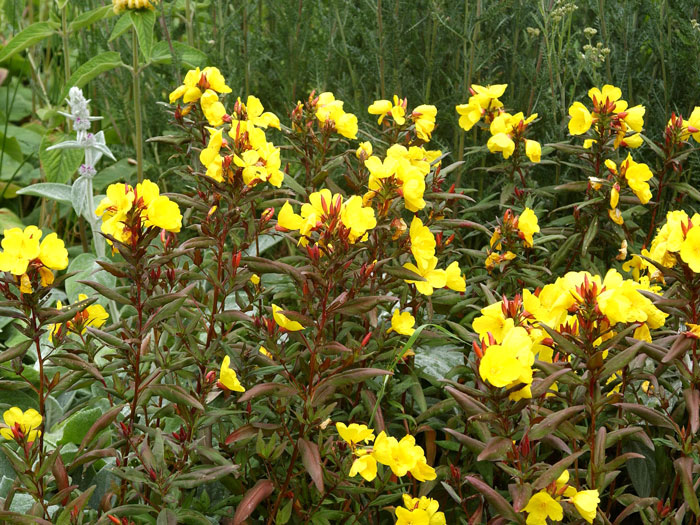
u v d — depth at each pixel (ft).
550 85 4.90
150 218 2.56
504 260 3.45
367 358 3.05
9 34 7.47
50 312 2.60
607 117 3.73
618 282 2.56
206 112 3.57
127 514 2.68
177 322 2.89
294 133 3.59
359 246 2.87
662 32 4.70
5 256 2.45
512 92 5.02
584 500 2.42
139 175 5.24
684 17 4.67
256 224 3.11
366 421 3.23
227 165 2.90
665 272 2.61
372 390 3.19
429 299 3.28
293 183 3.49
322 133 3.55
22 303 2.56
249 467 3.00
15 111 7.29
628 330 2.43
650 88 4.76
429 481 2.89
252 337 3.09
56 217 6.33
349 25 5.53
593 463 2.60
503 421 2.49
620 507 3.41
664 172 3.88
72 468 2.71
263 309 3.26
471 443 2.58
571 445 2.93
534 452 2.89
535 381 2.54
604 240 4.03
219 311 3.10
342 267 2.69
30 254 2.47
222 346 2.85
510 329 2.46
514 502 2.41
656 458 3.15
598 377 2.50
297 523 2.94
